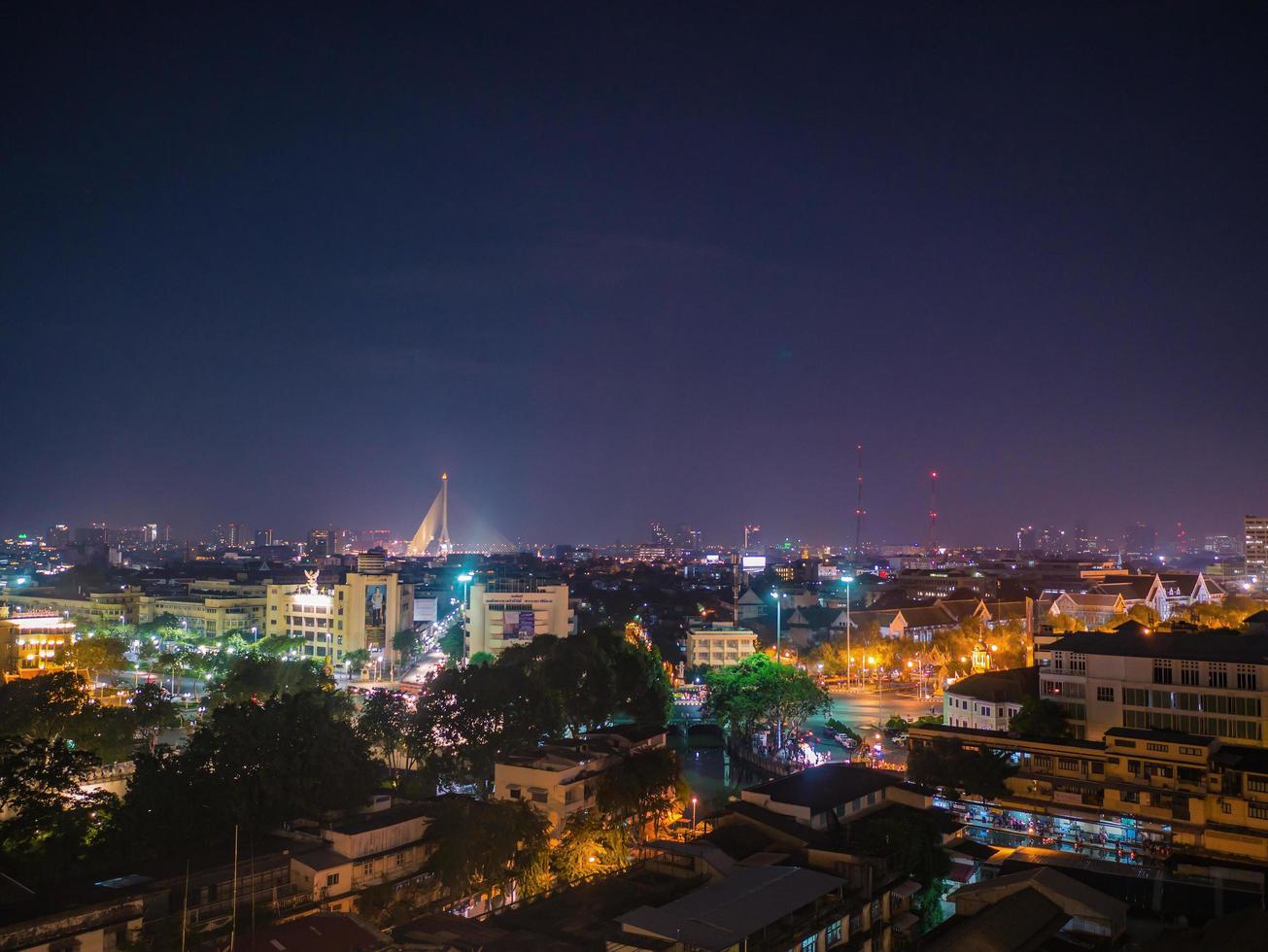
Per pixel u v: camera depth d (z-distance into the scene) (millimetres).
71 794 127625
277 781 117188
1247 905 93875
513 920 85625
